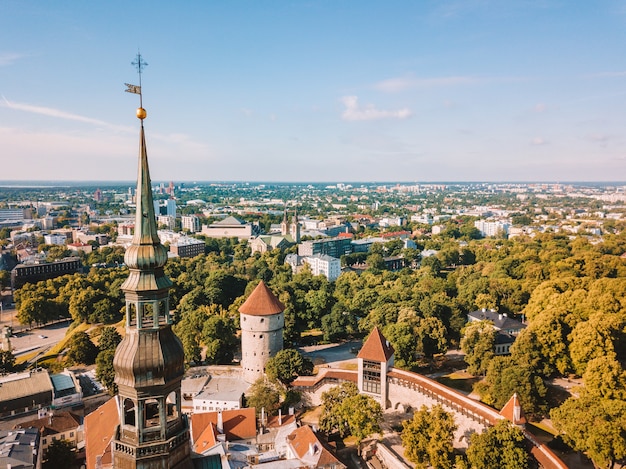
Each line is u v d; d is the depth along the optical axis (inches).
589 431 3732.8
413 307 7111.2
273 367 5457.7
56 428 4852.4
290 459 3769.7
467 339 6018.7
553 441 4224.9
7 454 3870.6
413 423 3941.9
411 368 5944.9
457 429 4116.6
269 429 4584.2
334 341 7751.0
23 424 4857.3
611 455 3644.2
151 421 1786.4
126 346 1627.7
